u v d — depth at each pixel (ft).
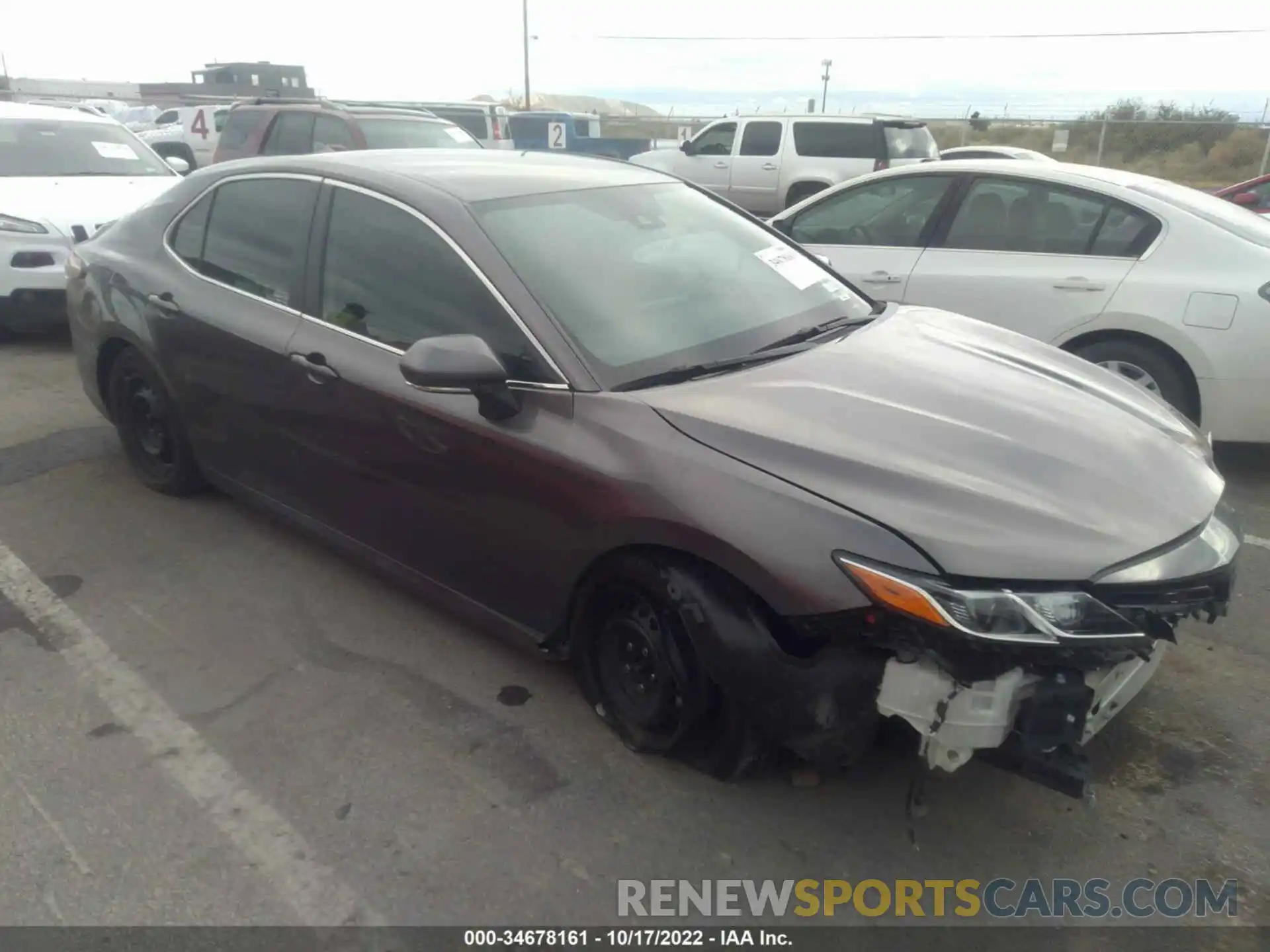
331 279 11.56
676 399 9.14
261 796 9.18
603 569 9.16
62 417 19.29
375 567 11.85
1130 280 16.60
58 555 13.64
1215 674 11.21
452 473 10.14
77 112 29.81
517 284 9.91
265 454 12.69
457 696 10.63
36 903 7.99
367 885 8.21
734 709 8.53
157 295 13.73
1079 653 7.43
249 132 39.27
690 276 11.22
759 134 50.67
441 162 12.31
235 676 10.98
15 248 23.31
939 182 18.98
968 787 9.36
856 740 8.09
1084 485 8.27
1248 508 15.79
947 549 7.52
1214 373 15.97
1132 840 8.81
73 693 10.68
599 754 9.73
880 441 8.51
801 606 7.83
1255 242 16.14
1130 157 92.12
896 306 12.84
